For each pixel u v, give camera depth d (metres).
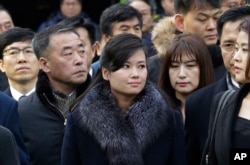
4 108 11.57
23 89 14.07
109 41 10.49
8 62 13.97
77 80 11.94
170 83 12.21
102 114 10.45
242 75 9.80
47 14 25.44
